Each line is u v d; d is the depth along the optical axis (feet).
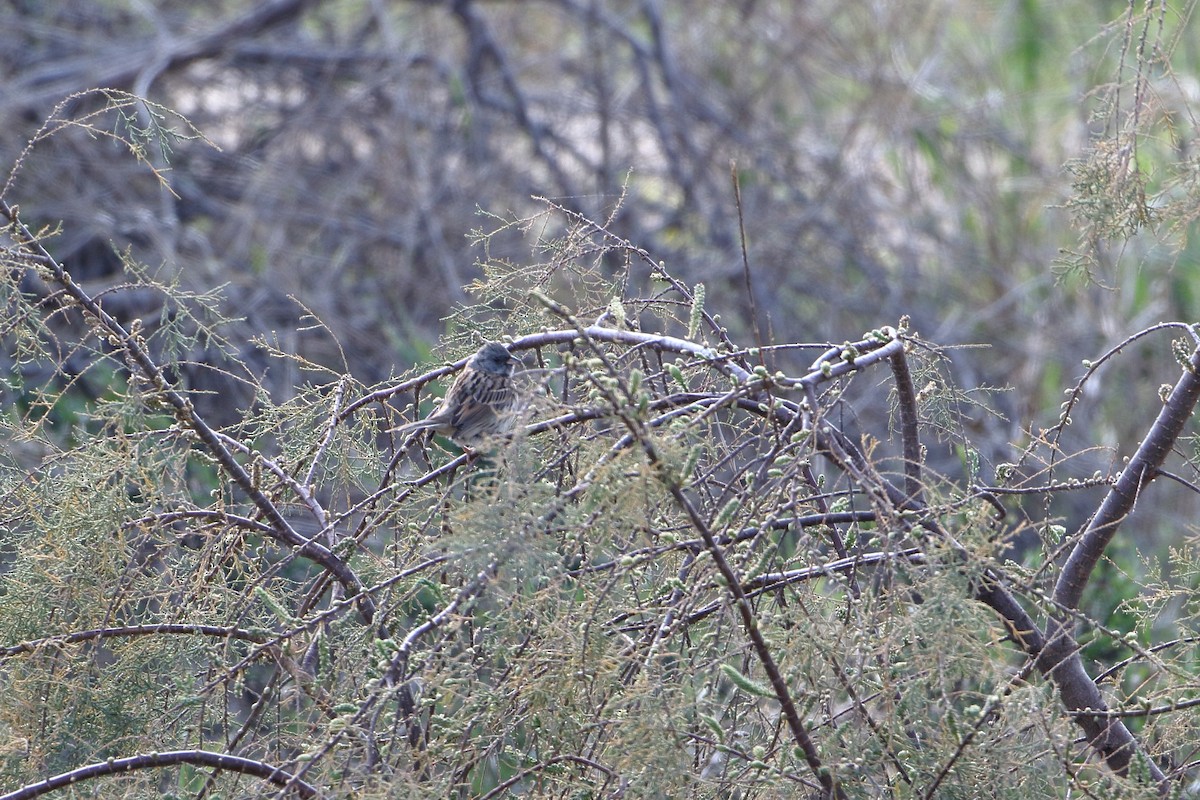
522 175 69.72
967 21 86.63
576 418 22.62
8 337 33.27
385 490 26.32
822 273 69.62
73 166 61.98
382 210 65.98
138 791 23.44
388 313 62.13
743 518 22.54
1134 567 43.57
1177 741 25.17
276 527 26.58
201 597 26.05
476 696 21.54
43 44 71.56
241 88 72.08
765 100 77.05
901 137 75.25
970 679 22.39
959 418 29.25
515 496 19.92
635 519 20.17
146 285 27.12
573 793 22.76
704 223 70.08
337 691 24.21
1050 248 76.54
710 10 78.23
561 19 79.87
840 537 26.14
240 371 54.08
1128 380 68.18
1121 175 30.01
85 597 24.67
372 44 75.97
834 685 21.15
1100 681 27.76
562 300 37.27
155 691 25.17
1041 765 20.56
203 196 65.46
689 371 26.21
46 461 25.57
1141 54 30.42
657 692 20.48
